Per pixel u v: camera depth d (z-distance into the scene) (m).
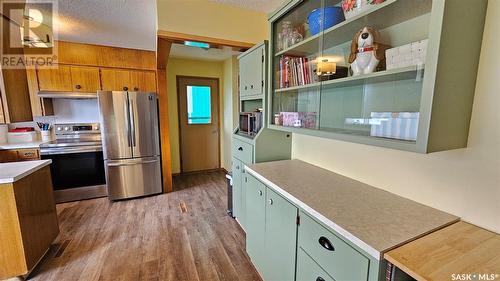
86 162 3.22
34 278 1.78
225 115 4.68
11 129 3.25
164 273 1.85
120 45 3.22
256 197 1.75
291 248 1.32
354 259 0.89
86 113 3.59
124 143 3.24
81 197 3.26
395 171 1.28
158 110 3.50
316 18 1.50
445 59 0.80
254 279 1.79
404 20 1.11
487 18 0.88
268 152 2.12
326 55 1.55
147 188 3.46
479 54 0.90
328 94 1.62
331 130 1.42
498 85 0.87
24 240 1.72
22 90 2.81
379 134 1.12
